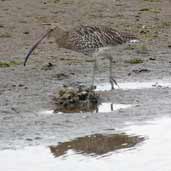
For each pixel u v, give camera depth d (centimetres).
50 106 1584
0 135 1381
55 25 1936
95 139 1355
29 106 1581
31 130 1409
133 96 1658
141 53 2112
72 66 1967
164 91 1697
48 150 1295
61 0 2936
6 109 1556
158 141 1342
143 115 1507
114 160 1242
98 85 1769
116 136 1373
